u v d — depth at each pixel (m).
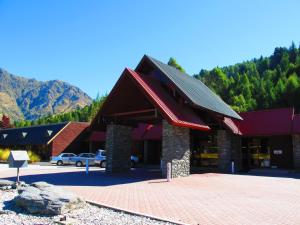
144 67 20.52
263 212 8.41
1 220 7.17
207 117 22.20
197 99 19.17
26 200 7.93
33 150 43.81
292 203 9.77
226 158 22.62
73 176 17.72
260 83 81.56
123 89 18.81
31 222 7.02
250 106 63.78
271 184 14.52
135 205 9.10
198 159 27.66
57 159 34.03
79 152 43.16
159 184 14.02
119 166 20.23
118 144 20.25
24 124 102.12
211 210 8.55
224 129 23.03
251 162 27.02
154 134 32.06
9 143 47.47
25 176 17.69
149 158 33.22
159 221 7.34
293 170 23.73
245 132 26.28
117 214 8.02
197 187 13.11
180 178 16.62
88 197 10.38
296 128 24.28
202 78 85.56
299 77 79.50
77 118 94.25
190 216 7.83
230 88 82.00
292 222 7.44
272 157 25.86
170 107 17.39
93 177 17.09
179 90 18.61
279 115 26.39
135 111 18.89
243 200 10.13
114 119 20.22
